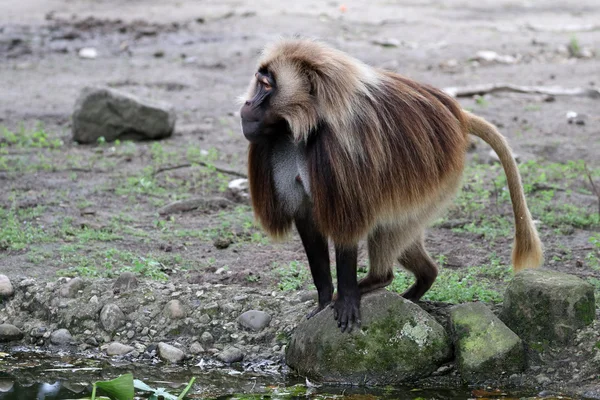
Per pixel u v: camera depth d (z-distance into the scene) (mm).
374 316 7930
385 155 7340
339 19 26938
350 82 7207
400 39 24438
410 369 7840
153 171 13352
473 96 18391
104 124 14844
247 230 11086
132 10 28547
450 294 8906
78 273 9555
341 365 7844
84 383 7973
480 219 11539
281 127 7410
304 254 10430
